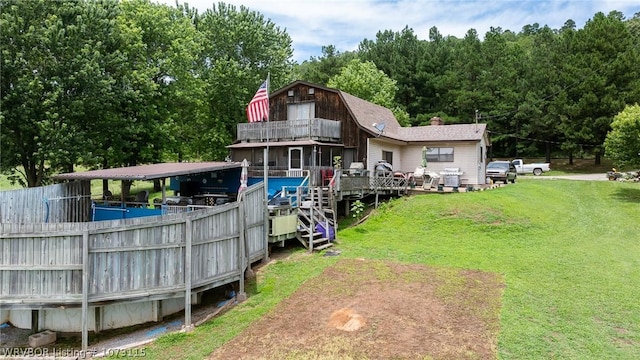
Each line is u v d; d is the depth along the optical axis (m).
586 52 41.44
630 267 11.82
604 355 7.04
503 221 16.73
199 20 35.44
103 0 22.23
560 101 41.19
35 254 8.41
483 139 27.95
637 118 21.34
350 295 9.71
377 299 9.35
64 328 9.14
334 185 17.73
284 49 39.03
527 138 46.69
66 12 19.95
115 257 8.54
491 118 46.19
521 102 45.56
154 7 27.97
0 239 8.46
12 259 8.45
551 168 44.91
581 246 14.30
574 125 40.41
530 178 33.09
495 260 12.45
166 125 26.02
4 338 9.01
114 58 21.69
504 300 9.27
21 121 18.67
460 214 17.72
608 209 20.84
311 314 8.90
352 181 18.94
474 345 7.35
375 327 8.08
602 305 9.08
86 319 8.20
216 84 33.25
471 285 10.19
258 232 12.59
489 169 30.11
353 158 23.88
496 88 46.81
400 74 50.53
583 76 40.25
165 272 9.03
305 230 14.95
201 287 9.55
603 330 7.95
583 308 8.92
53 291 8.38
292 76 40.56
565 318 8.46
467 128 27.47
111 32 22.06
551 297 9.52
